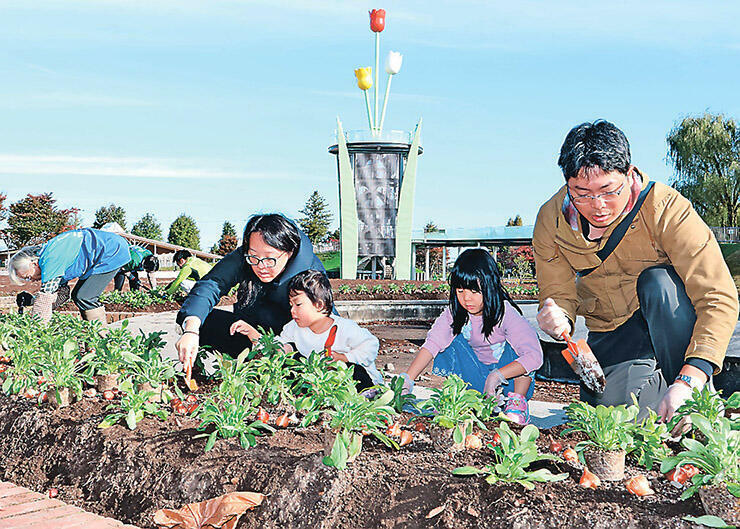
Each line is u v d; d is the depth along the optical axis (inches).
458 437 122.5
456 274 162.4
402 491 102.7
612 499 96.0
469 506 96.0
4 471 141.6
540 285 163.3
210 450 124.7
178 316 187.9
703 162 1718.8
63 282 267.0
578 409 111.1
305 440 131.3
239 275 197.5
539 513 91.3
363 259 1753.2
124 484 123.2
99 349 181.5
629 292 153.8
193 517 103.2
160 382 167.0
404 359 324.5
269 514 103.7
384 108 1721.2
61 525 110.9
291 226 189.0
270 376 166.9
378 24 1672.0
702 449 94.7
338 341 175.3
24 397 175.0
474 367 169.6
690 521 86.2
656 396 150.0
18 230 2187.5
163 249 2162.9
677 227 138.0
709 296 133.5
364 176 1731.1
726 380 203.0
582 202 132.1
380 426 133.3
